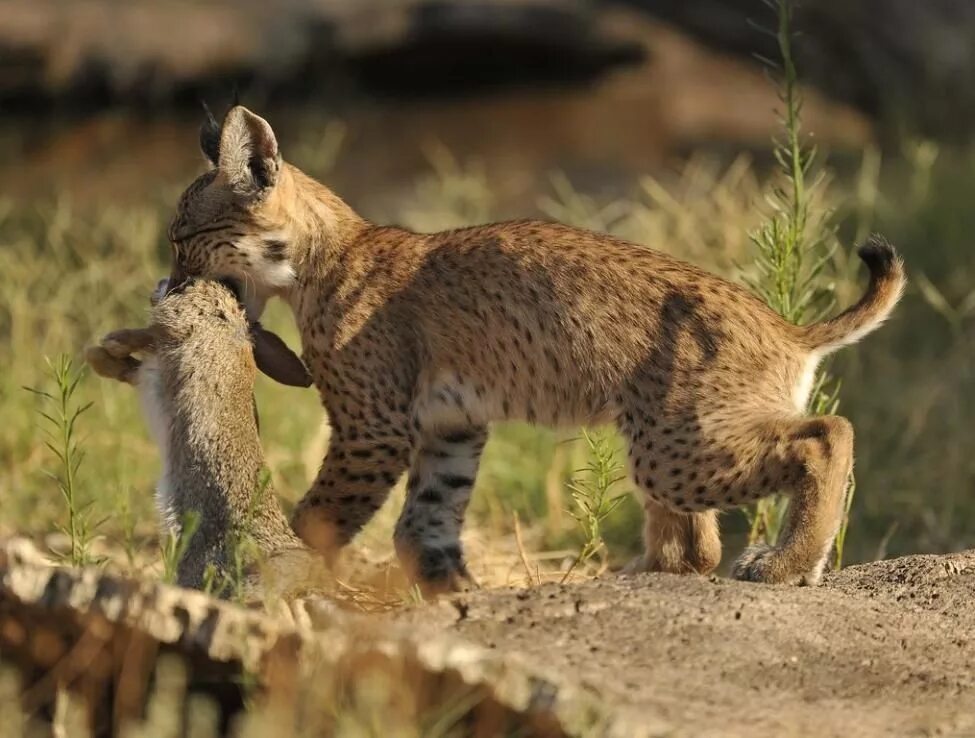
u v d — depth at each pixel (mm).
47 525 13031
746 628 8523
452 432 11391
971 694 8219
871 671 8367
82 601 7605
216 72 25922
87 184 23719
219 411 10141
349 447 11305
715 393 10227
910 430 15117
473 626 8281
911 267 18906
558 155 25812
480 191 22047
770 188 15758
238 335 10406
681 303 10453
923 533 13852
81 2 25938
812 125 26859
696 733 7211
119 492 12383
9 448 14273
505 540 13375
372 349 11219
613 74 27859
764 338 10375
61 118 25500
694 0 28797
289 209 11414
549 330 10703
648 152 26078
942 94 27266
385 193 24094
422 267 11227
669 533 10914
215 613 7551
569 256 10820
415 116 26594
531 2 27266
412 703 7383
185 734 7520
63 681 7762
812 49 28250
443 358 11086
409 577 11352
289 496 13883
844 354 15977
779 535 10703
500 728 7328
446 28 26672
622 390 10492
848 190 21438
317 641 7469
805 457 9859
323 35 26250
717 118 26984
